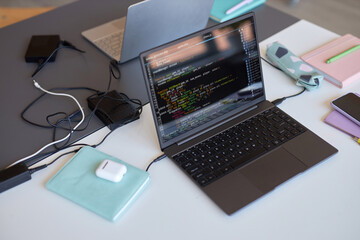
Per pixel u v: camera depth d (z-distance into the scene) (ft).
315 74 3.72
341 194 2.81
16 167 2.97
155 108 2.95
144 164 3.08
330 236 2.56
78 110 3.61
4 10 5.47
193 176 2.91
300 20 4.80
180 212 2.73
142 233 2.61
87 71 4.10
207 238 2.56
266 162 3.00
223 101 3.29
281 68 3.97
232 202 2.73
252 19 3.26
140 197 2.84
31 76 4.04
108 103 3.58
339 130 3.33
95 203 2.74
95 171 2.95
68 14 5.02
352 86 3.79
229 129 3.27
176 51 2.92
